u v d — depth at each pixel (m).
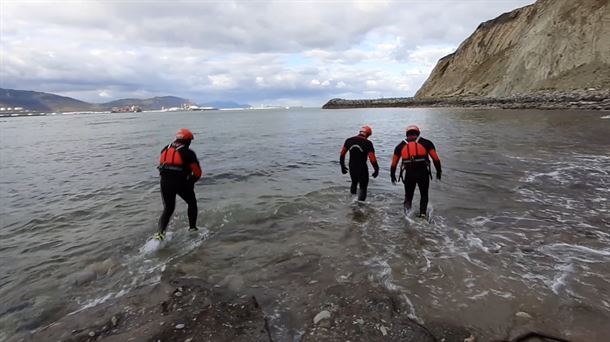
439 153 12.80
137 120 76.44
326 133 25.95
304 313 3.43
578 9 45.84
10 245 5.66
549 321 3.17
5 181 10.98
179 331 3.00
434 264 4.41
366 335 2.96
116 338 2.92
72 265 4.86
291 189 8.74
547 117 25.92
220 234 5.79
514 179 8.80
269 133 27.53
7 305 3.87
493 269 4.23
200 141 21.94
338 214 6.65
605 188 7.79
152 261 4.84
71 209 7.64
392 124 30.72
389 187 8.70
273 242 5.37
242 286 4.03
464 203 7.02
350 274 4.22
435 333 3.03
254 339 2.95
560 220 5.93
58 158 16.44
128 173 11.78
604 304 3.41
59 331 3.18
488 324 3.15
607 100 31.02
